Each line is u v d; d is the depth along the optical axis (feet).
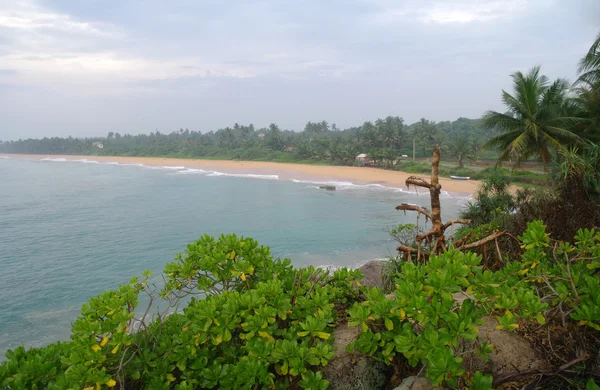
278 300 9.14
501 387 8.14
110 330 8.69
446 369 7.12
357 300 12.01
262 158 383.04
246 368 8.40
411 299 8.08
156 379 8.50
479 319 8.00
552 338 8.93
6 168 371.76
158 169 341.82
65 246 91.09
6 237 100.12
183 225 112.88
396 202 147.43
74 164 430.61
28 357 9.26
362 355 9.35
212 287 10.87
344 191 184.96
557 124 71.05
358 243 88.22
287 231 102.37
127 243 93.35
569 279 9.59
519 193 37.99
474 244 13.48
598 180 23.36
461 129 406.00
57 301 60.39
